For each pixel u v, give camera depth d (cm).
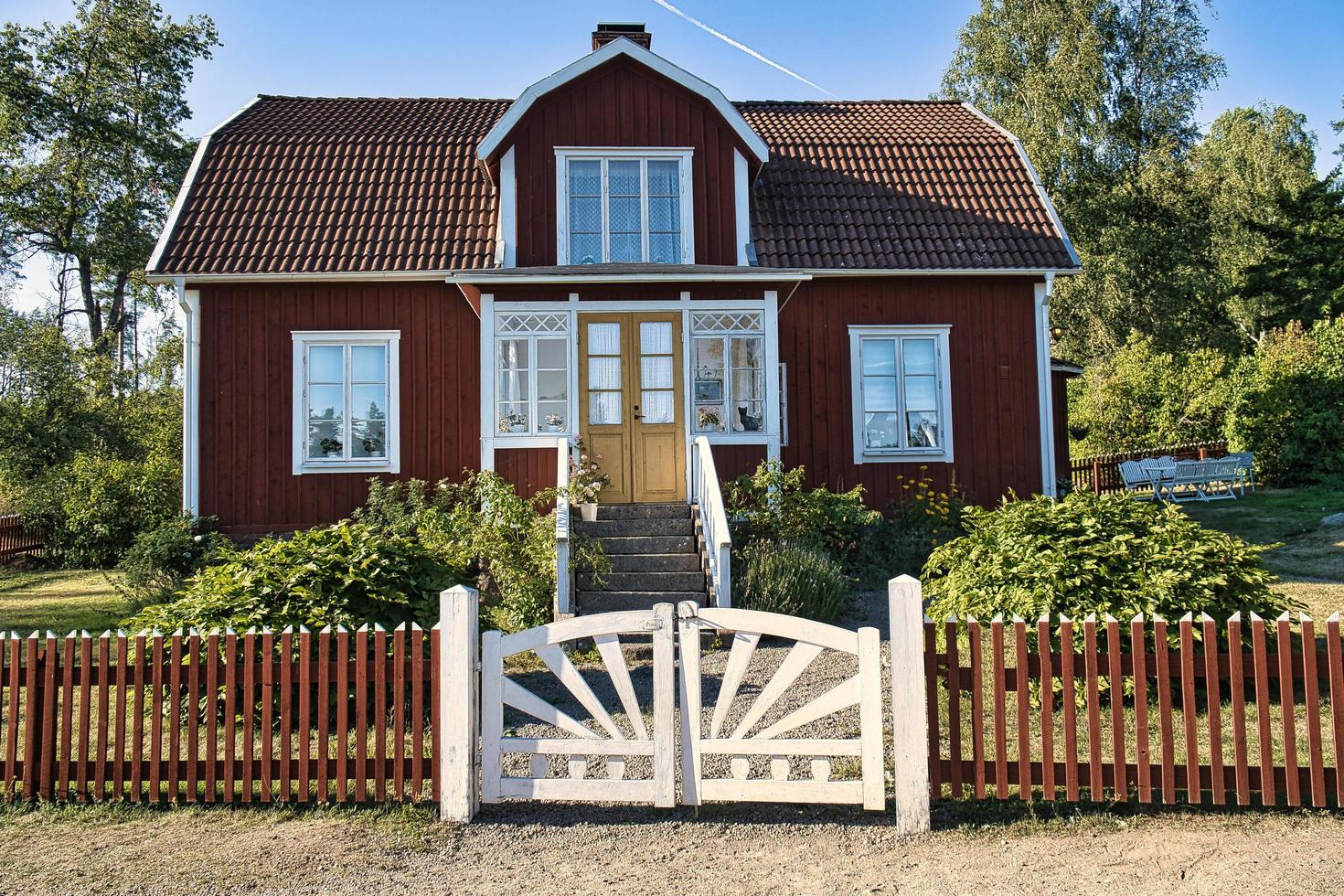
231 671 535
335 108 1697
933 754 507
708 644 923
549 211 1366
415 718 527
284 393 1344
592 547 1020
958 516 1361
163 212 3544
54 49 3244
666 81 1397
